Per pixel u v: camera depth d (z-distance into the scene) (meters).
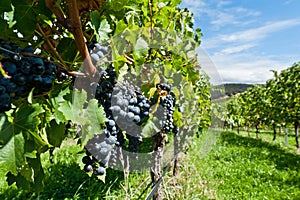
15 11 1.36
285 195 8.66
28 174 1.33
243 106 29.03
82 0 1.67
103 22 1.64
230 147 17.38
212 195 7.48
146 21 2.28
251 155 15.06
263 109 22.56
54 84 1.33
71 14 1.35
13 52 1.15
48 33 1.70
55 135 1.49
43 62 1.20
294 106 17.56
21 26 1.38
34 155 1.14
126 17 1.92
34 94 1.25
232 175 10.41
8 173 1.43
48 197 6.36
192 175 7.83
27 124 1.15
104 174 1.71
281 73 19.28
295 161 13.96
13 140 1.12
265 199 8.34
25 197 6.16
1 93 1.09
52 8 1.36
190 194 6.49
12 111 1.20
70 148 11.10
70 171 8.13
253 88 27.36
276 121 19.56
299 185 9.70
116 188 6.22
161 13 2.33
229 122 16.42
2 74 1.11
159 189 4.09
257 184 9.62
